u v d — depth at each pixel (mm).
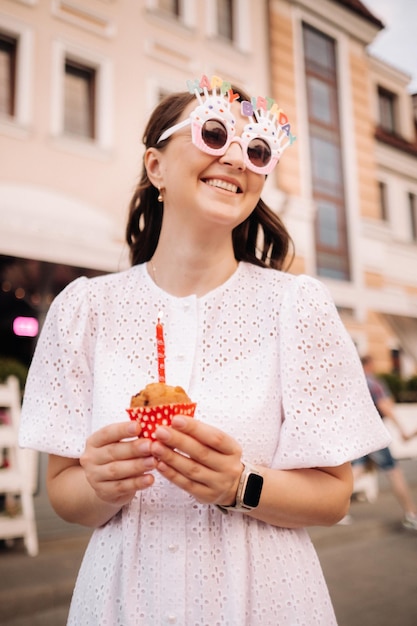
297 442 1139
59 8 8016
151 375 1246
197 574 1082
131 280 1385
